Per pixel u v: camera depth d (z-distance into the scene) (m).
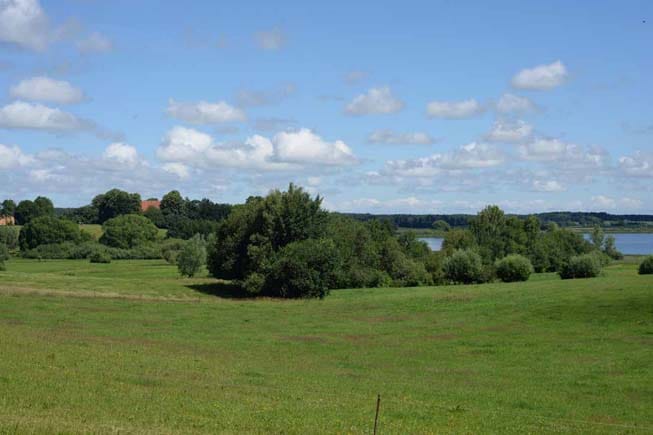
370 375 34.91
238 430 19.91
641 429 24.08
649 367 36.91
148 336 46.69
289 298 84.38
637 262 153.62
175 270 120.38
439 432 21.64
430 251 139.62
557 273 122.25
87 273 112.50
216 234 92.38
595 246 157.38
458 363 39.25
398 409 25.48
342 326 55.94
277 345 45.28
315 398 26.80
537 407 27.81
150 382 27.56
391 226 138.75
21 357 31.20
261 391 27.61
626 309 56.81
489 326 54.59
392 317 61.84
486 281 111.56
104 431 17.80
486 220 157.25
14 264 132.88
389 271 117.44
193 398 24.64
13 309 56.38
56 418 19.31
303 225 88.06
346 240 110.06
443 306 67.69
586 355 40.97
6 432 16.83
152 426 19.44
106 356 34.31
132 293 76.62
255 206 90.12
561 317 56.34
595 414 26.61
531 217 156.75
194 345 43.41
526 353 42.22
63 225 163.12
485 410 26.61
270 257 84.69
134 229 169.00
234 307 68.38
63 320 52.34
